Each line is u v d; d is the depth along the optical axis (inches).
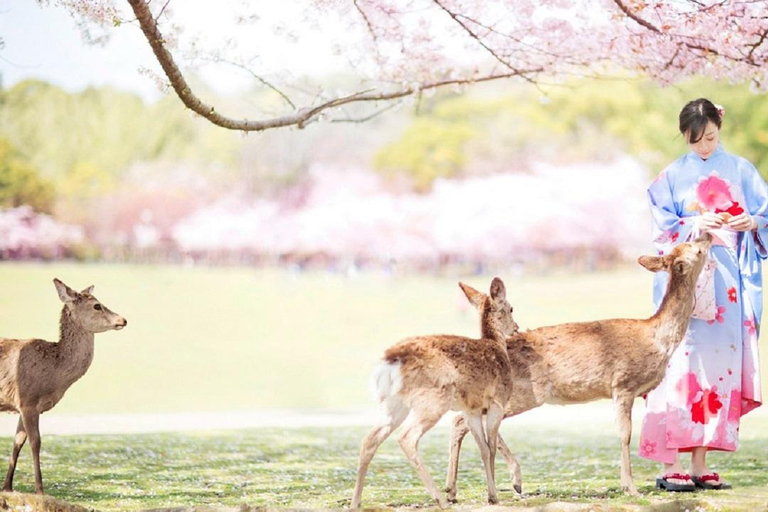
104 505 261.9
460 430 267.0
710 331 276.7
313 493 287.3
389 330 1321.4
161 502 268.1
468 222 2426.2
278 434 456.1
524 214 2400.3
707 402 275.4
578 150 2561.5
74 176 2837.1
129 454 370.3
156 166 2928.2
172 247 2832.2
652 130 2364.7
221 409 644.1
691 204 285.6
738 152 1859.0
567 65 386.3
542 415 569.9
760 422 488.1
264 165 2898.6
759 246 283.1
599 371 267.7
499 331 262.1
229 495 282.7
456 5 360.8
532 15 361.4
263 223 2701.8
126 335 1200.8
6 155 2743.6
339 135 2913.4
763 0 330.6
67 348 268.4
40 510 244.8
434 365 242.8
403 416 246.4
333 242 2561.5
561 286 1776.6
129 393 737.6
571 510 234.7
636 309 1422.2
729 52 343.0
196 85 2191.2
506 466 349.4
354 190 2748.5
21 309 1414.9
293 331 1298.0
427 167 2719.0
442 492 285.7
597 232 2370.8
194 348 1101.1
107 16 313.1
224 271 2445.9
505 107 2751.0
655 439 281.1
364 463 242.7
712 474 281.7
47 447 384.8
